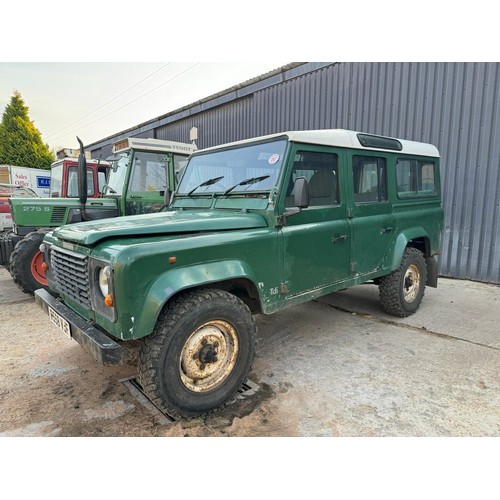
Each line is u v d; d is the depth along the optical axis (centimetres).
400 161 442
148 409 278
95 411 276
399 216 435
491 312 497
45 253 349
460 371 332
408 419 261
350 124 804
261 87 976
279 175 306
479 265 674
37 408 280
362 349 380
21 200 595
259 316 485
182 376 256
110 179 647
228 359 279
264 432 249
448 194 695
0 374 334
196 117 1245
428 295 584
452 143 679
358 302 540
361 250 387
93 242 247
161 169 616
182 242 251
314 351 377
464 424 255
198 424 258
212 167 374
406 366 342
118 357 225
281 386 309
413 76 708
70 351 383
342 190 364
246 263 284
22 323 471
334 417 264
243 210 323
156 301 232
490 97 630
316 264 340
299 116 901
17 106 2652
